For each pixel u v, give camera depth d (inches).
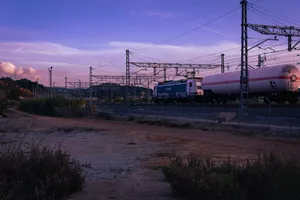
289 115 1084.5
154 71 2427.4
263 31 1185.4
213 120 1343.5
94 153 748.0
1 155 329.1
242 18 1141.1
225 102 1797.5
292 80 1364.4
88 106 2516.0
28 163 327.6
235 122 1217.4
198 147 834.8
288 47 1273.4
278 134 938.7
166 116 1713.8
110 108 2527.1
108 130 1387.8
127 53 2305.6
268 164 291.9
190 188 305.4
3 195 251.4
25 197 269.4
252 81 1485.0
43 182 306.7
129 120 1894.7
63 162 368.8
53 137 1101.7
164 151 772.0
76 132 1306.6
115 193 350.3
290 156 337.4
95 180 437.4
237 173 300.4
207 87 1849.2
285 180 253.9
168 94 2378.2
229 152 724.0
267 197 255.0
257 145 808.3
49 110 2817.4
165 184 399.5
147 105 2028.8
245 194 258.1
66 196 323.3
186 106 1653.5
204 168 332.2
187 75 2507.4
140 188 377.1
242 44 1143.6
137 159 656.4
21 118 1905.8
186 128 1322.6
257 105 1241.4
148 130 1337.4
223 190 264.4
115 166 569.6
